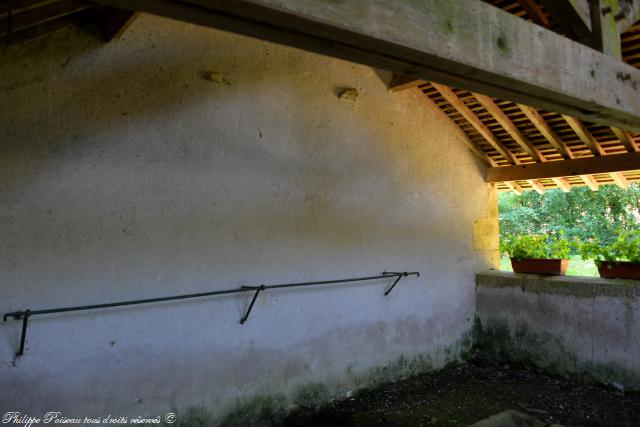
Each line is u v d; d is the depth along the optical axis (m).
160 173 2.64
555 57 1.64
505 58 1.47
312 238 3.27
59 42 2.36
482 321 4.26
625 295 3.35
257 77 3.07
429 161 4.03
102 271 2.43
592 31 1.91
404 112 3.89
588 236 7.86
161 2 1.01
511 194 9.05
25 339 2.20
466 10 1.39
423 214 3.96
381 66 1.39
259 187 3.03
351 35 1.16
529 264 4.09
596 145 3.68
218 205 2.85
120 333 2.47
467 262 4.28
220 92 2.89
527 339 3.93
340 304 3.40
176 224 2.69
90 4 2.27
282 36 1.18
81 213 2.38
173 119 2.70
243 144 2.97
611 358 3.42
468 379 3.82
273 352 3.04
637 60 2.95
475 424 2.78
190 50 2.79
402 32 1.23
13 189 2.20
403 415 3.14
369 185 3.62
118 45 2.54
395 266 3.74
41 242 2.27
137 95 2.58
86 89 2.42
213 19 1.08
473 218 4.36
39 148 2.28
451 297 4.12
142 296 2.55
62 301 2.31
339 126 3.47
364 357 3.51
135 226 2.54
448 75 1.47
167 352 2.62
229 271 2.87
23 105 2.24
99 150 2.45
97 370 2.39
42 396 2.23
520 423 2.86
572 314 3.65
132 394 2.49
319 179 3.33
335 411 3.21
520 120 3.78
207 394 2.75
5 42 2.19
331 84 3.45
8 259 2.18
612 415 3.08
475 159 4.41
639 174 3.71
